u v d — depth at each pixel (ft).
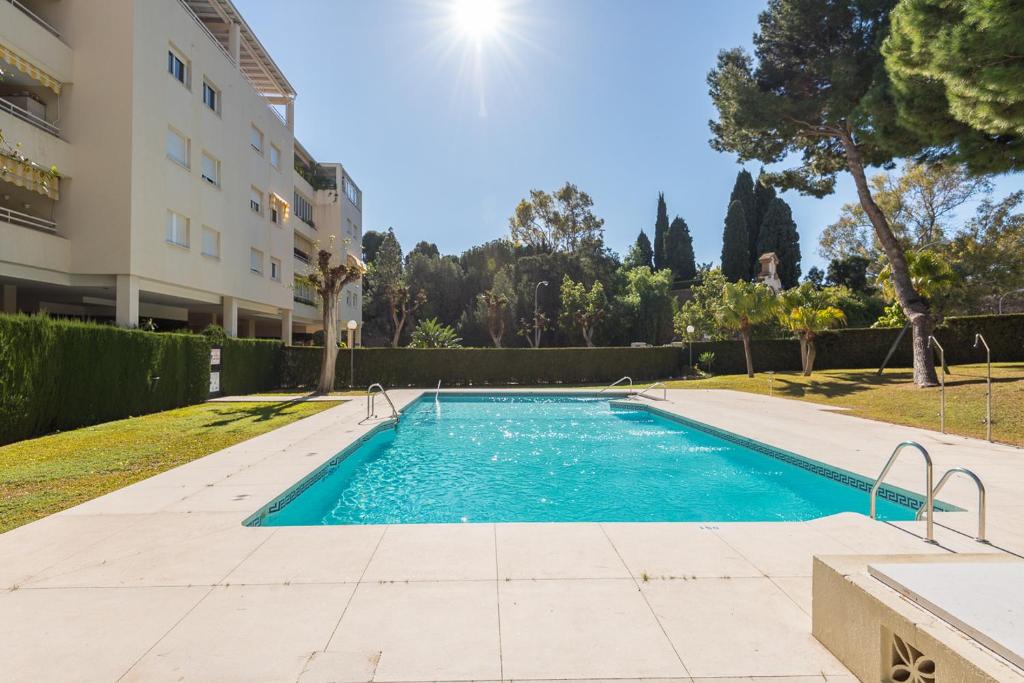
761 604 10.66
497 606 10.51
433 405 61.21
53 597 10.86
